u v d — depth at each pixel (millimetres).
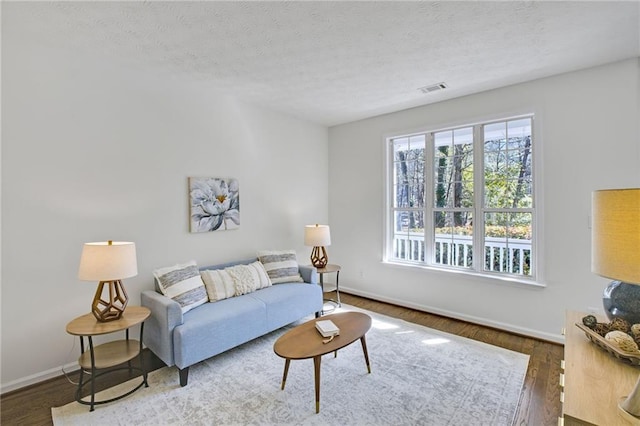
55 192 2461
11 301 2285
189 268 2949
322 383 2352
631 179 2646
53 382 2395
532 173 3170
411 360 2689
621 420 980
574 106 2891
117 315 2277
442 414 2004
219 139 3564
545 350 2861
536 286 3084
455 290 3697
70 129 2529
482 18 2090
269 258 3721
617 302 1452
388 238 4367
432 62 2762
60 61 2479
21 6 1943
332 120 4637
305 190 4645
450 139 3811
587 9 1974
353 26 2199
